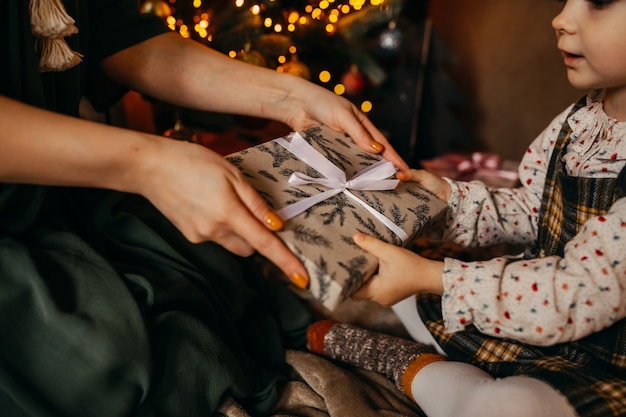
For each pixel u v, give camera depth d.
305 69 1.62
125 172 0.69
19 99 0.74
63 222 0.83
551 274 0.76
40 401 0.65
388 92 2.12
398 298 0.78
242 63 1.04
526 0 1.84
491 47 1.98
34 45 0.74
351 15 1.70
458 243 1.01
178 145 0.70
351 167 0.88
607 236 0.75
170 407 0.72
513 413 0.70
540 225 0.94
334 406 0.83
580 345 0.80
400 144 2.15
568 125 0.93
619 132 0.84
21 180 0.68
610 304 0.73
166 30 1.03
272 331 0.97
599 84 0.80
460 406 0.76
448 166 1.86
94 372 0.66
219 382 0.76
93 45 0.97
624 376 0.75
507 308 0.76
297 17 1.62
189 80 1.02
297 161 0.85
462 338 0.89
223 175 0.67
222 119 1.97
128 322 0.70
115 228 0.87
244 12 1.49
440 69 2.10
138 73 1.02
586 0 0.75
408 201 0.86
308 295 1.14
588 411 0.67
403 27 1.91
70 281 0.71
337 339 0.98
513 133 1.98
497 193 1.01
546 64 1.83
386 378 0.94
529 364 0.81
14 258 0.69
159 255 0.86
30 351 0.66
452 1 2.06
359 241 0.73
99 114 1.37
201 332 0.77
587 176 0.86
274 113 1.04
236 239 0.71
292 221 0.73
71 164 0.67
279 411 0.84
